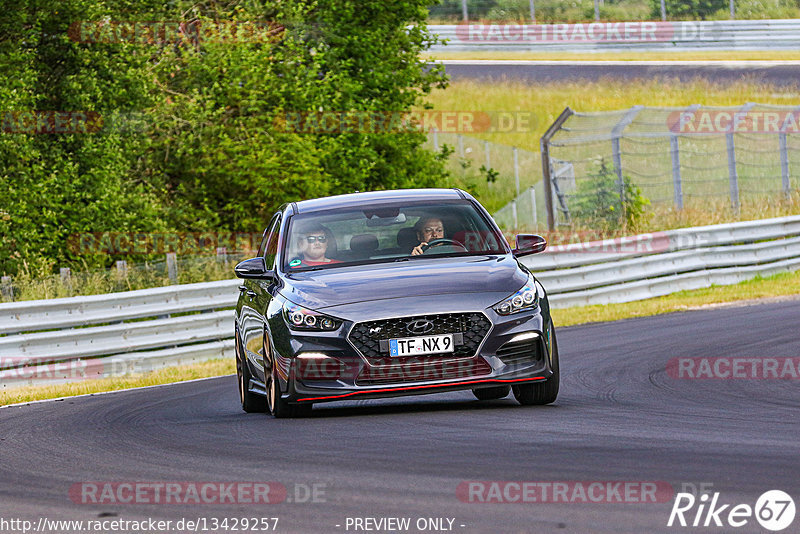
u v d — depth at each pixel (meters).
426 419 28.06
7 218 79.75
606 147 140.50
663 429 24.83
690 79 165.38
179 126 96.00
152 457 25.81
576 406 29.89
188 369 56.75
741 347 43.56
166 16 102.75
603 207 99.31
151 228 88.19
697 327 53.25
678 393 32.22
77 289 69.44
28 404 44.50
